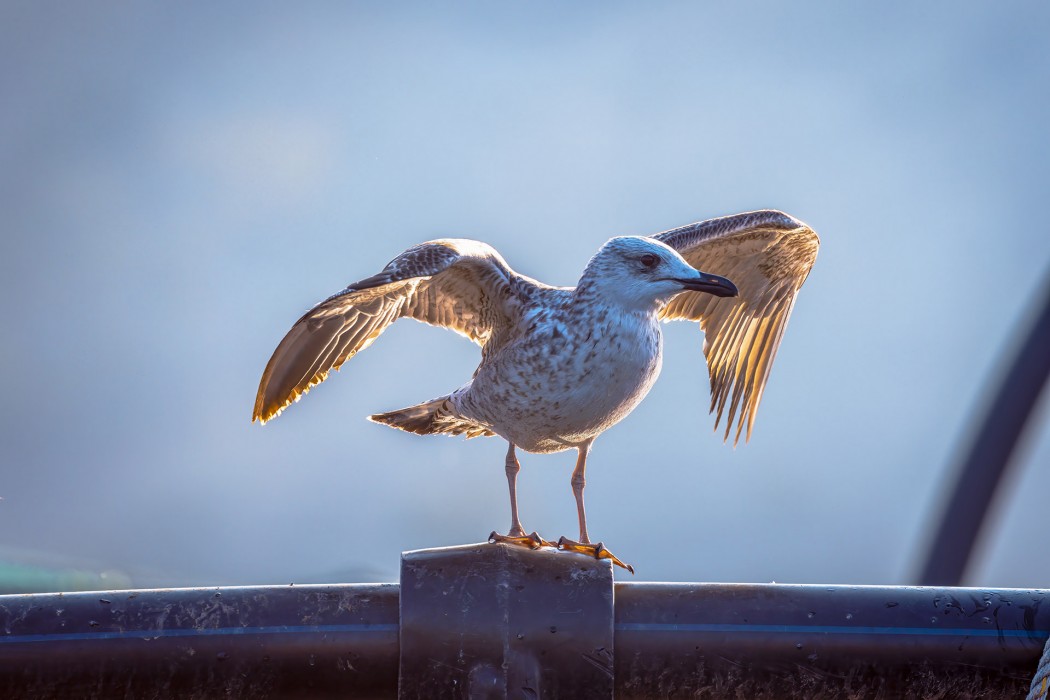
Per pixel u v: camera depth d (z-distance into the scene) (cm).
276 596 630
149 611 618
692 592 645
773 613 637
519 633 610
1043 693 614
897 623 637
